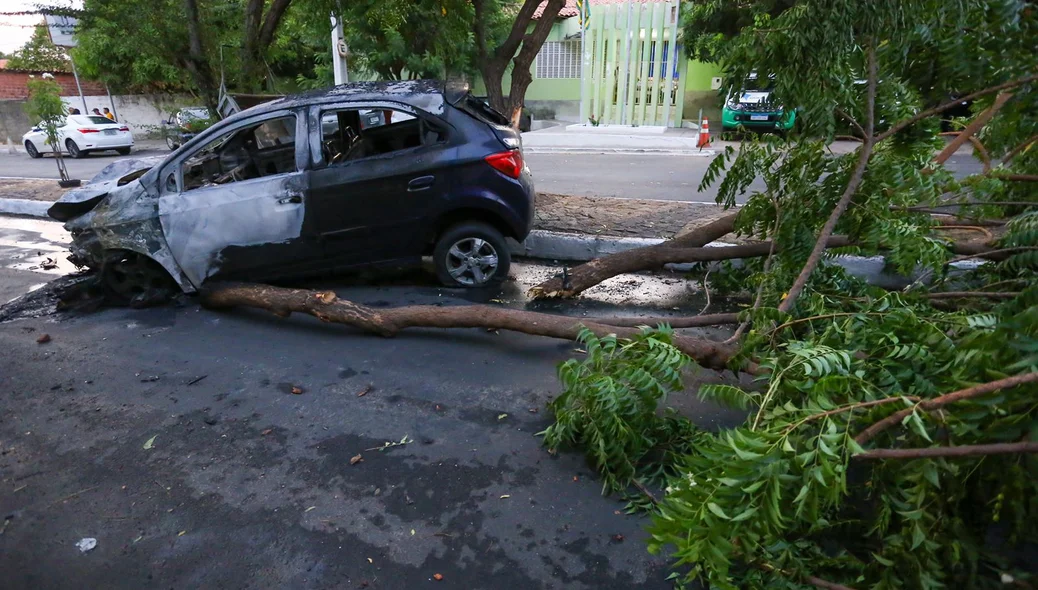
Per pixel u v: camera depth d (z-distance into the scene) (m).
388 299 5.45
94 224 5.11
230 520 2.73
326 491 2.90
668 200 8.61
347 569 2.44
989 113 3.60
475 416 3.49
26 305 5.46
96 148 19.31
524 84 8.80
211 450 3.24
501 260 5.52
